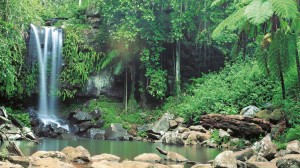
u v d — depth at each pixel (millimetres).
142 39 20484
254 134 13969
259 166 7246
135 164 7039
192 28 20375
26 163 7125
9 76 15523
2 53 14719
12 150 8156
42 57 20391
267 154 8852
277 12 7391
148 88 20469
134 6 19562
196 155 10398
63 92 20594
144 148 12094
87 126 17922
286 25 8891
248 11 7742
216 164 7117
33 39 20062
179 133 15461
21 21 15812
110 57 20125
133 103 20656
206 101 17094
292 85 14680
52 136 16453
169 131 16828
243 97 16391
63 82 20609
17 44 16859
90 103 20703
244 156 8867
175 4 19828
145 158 8602
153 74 20109
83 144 13078
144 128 17812
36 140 13930
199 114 16922
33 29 20109
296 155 8445
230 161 7152
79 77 20719
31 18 16891
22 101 20141
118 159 8516
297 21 8633
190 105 17625
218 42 20203
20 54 17312
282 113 13633
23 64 19609
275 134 12938
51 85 20500
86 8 22484
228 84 18281
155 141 15859
